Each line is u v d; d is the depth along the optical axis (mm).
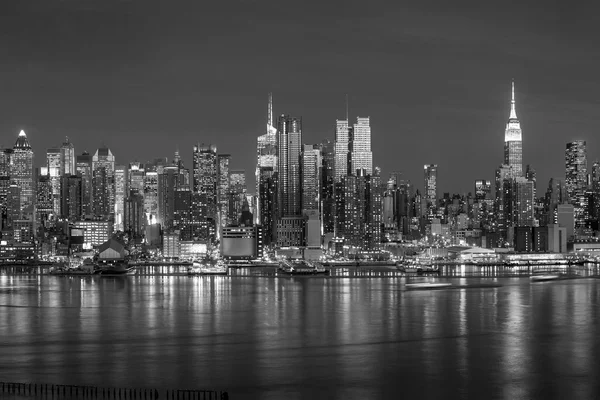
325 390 144125
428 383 149500
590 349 185500
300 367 163500
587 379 153625
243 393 141875
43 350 185125
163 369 161750
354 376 155250
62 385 145250
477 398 139375
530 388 146375
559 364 167625
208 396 138375
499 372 159375
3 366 165750
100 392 139000
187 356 176250
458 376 155750
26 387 143375
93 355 178125
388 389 144875
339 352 181500
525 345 191125
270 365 165625
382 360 171250
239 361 170000
